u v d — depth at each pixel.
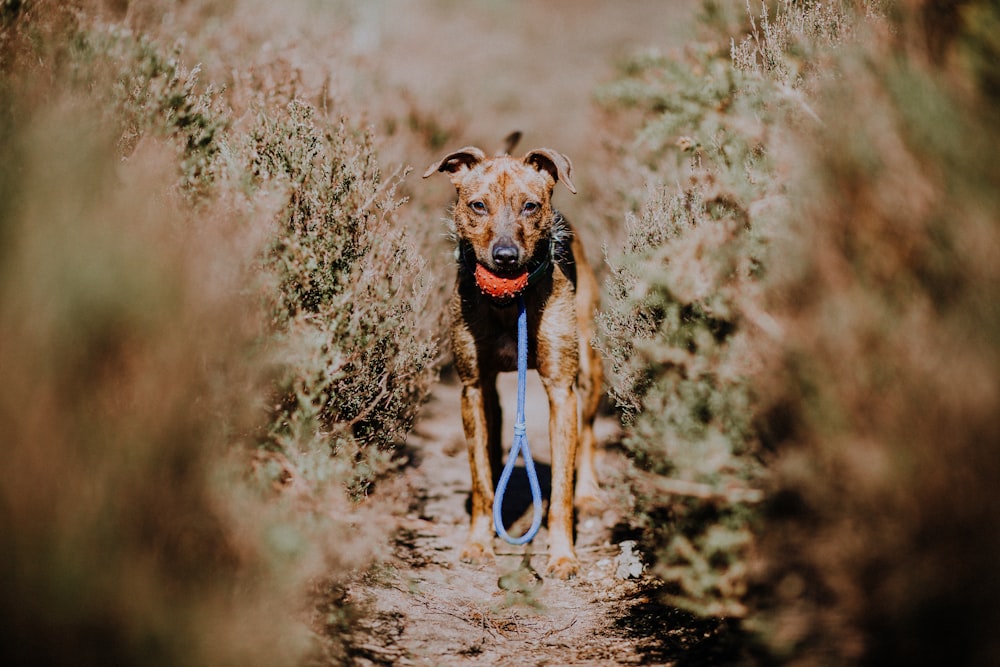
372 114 6.06
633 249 3.80
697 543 2.65
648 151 5.59
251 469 2.72
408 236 4.15
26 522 1.92
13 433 1.98
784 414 2.30
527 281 3.82
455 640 2.98
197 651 2.01
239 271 2.88
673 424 2.73
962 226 1.97
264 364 2.83
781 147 2.92
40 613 1.88
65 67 3.21
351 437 3.28
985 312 1.90
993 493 1.80
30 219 2.29
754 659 2.47
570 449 3.99
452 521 4.43
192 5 5.94
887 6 3.00
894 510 1.90
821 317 2.15
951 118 2.12
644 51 6.16
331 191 3.56
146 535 2.12
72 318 2.14
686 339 2.90
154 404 2.22
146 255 2.35
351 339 3.29
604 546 4.11
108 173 2.66
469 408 4.09
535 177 4.05
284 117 3.78
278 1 7.17
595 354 4.66
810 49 3.49
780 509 2.30
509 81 15.07
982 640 1.78
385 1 14.18
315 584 2.70
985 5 2.27
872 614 1.97
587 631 3.11
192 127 3.52
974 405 1.81
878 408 1.97
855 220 2.21
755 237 2.82
